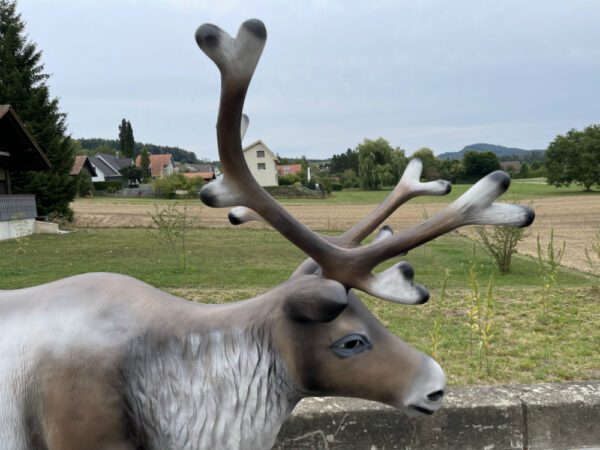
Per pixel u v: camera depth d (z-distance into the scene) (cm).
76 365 136
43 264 1093
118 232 1900
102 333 140
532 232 1858
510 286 830
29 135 1748
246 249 1382
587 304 670
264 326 147
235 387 145
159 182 4600
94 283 154
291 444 270
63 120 2216
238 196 133
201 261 1145
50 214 2170
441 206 3241
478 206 130
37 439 141
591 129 4541
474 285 473
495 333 537
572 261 1177
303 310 134
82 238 1688
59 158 2144
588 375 411
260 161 5766
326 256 141
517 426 282
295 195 4912
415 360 147
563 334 532
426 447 276
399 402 146
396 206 165
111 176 7012
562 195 4109
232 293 746
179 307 155
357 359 144
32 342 141
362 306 150
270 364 147
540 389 299
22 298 152
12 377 139
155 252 1314
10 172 2034
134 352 141
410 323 580
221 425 144
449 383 392
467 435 279
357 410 271
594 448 285
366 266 140
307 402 278
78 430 134
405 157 6675
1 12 2202
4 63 2142
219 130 127
